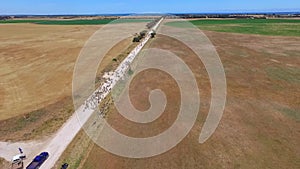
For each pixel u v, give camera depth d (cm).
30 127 3011
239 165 2347
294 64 5566
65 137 2739
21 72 5272
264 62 5741
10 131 2931
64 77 4866
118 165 2341
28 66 5719
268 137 2767
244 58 6091
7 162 2386
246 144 2650
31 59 6378
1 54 6994
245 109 3403
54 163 2320
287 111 3350
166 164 2362
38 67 5616
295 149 2562
